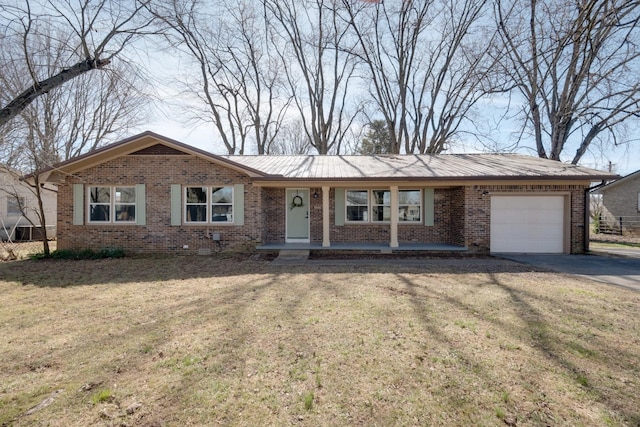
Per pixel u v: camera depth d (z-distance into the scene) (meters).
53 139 15.34
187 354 3.65
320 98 24.72
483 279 7.48
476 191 11.81
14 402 2.77
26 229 18.28
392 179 11.23
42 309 5.31
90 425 2.48
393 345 3.87
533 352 3.70
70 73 6.81
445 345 3.88
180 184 11.80
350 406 2.72
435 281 7.27
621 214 21.78
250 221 11.87
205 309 5.25
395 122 23.94
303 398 2.82
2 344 3.95
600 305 5.45
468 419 2.56
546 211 11.84
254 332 4.27
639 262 9.89
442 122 23.05
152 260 10.37
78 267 9.17
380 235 13.24
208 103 23.38
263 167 12.67
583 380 3.11
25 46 6.45
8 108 6.25
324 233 11.93
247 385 3.02
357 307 5.32
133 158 11.77
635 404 2.76
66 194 11.68
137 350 3.76
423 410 2.66
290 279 7.52
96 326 4.54
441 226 13.14
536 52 13.40
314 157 15.38
